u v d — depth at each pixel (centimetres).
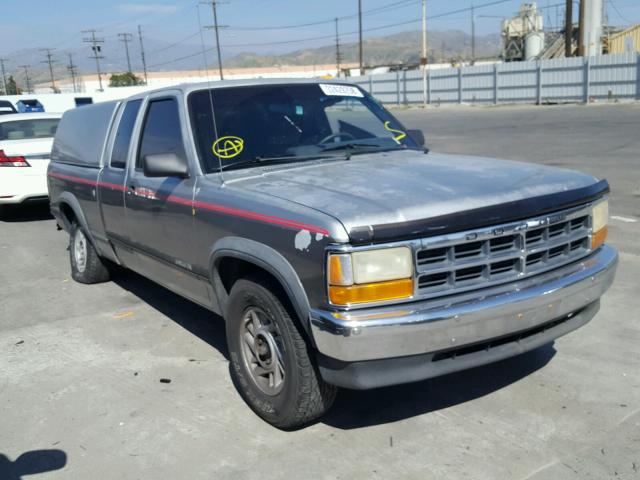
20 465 342
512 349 329
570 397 384
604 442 336
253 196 357
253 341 373
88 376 449
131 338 516
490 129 2291
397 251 297
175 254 439
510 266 326
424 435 351
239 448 349
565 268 345
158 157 405
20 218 1110
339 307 298
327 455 337
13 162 1025
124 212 508
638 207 883
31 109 3130
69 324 557
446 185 339
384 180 355
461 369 318
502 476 311
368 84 5159
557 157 1411
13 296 650
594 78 3500
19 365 474
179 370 451
